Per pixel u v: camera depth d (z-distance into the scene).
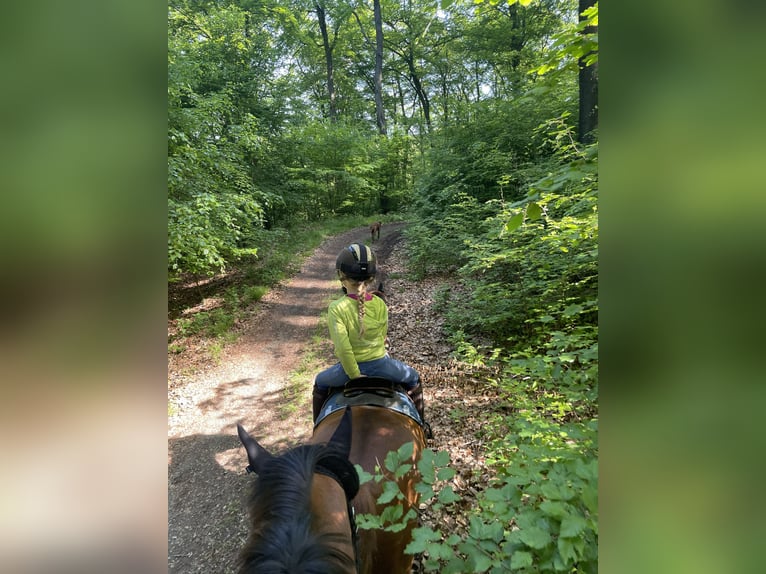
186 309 9.30
